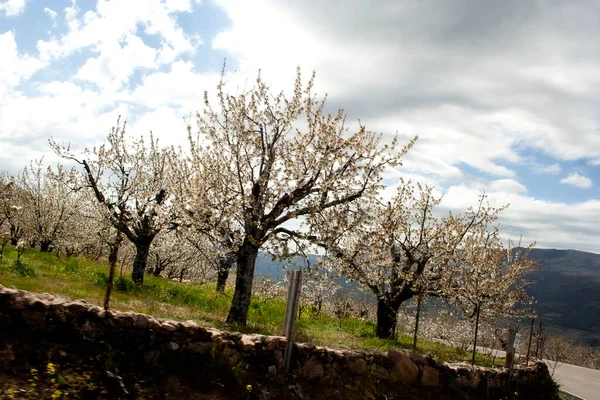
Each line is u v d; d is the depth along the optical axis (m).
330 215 14.48
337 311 23.81
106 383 6.57
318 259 14.24
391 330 17.67
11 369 6.09
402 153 14.58
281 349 8.94
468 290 19.06
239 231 13.91
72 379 6.29
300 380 8.94
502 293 20.20
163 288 18.23
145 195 19.66
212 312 14.79
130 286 16.75
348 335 16.66
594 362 36.66
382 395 9.77
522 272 21.17
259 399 7.76
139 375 7.08
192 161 15.49
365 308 27.91
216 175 14.27
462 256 19.95
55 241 26.42
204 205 13.82
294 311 9.15
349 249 15.74
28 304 7.05
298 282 9.24
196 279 35.06
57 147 19.58
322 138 14.23
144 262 19.52
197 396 7.18
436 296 18.89
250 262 13.77
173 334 7.95
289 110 14.52
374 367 10.28
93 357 6.93
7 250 19.70
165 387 7.08
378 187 14.58
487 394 12.39
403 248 18.58
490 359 17.02
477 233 20.36
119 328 7.51
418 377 10.91
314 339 13.07
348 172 14.33
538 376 15.66
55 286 12.58
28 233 25.81
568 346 38.75
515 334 14.41
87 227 25.59
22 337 6.79
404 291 17.88
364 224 15.16
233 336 8.66
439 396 10.87
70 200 26.53
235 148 14.24
